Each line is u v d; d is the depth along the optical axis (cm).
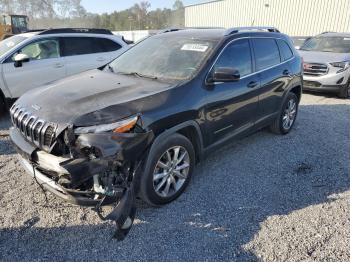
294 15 2031
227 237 280
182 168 330
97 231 283
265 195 348
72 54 675
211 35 404
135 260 252
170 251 262
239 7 2417
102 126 254
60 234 278
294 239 279
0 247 261
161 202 316
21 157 312
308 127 593
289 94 523
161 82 338
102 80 354
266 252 263
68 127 253
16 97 614
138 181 279
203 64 351
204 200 335
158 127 285
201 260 254
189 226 293
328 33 1045
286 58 511
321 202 337
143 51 419
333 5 1822
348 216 313
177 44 400
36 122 274
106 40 732
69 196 263
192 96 324
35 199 328
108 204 262
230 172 400
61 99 296
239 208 323
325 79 841
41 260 249
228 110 376
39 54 635
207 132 351
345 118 665
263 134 545
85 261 250
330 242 276
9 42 659
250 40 429
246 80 404
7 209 310
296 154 462
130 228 271
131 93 306
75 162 243
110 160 246
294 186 370
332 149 484
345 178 391
